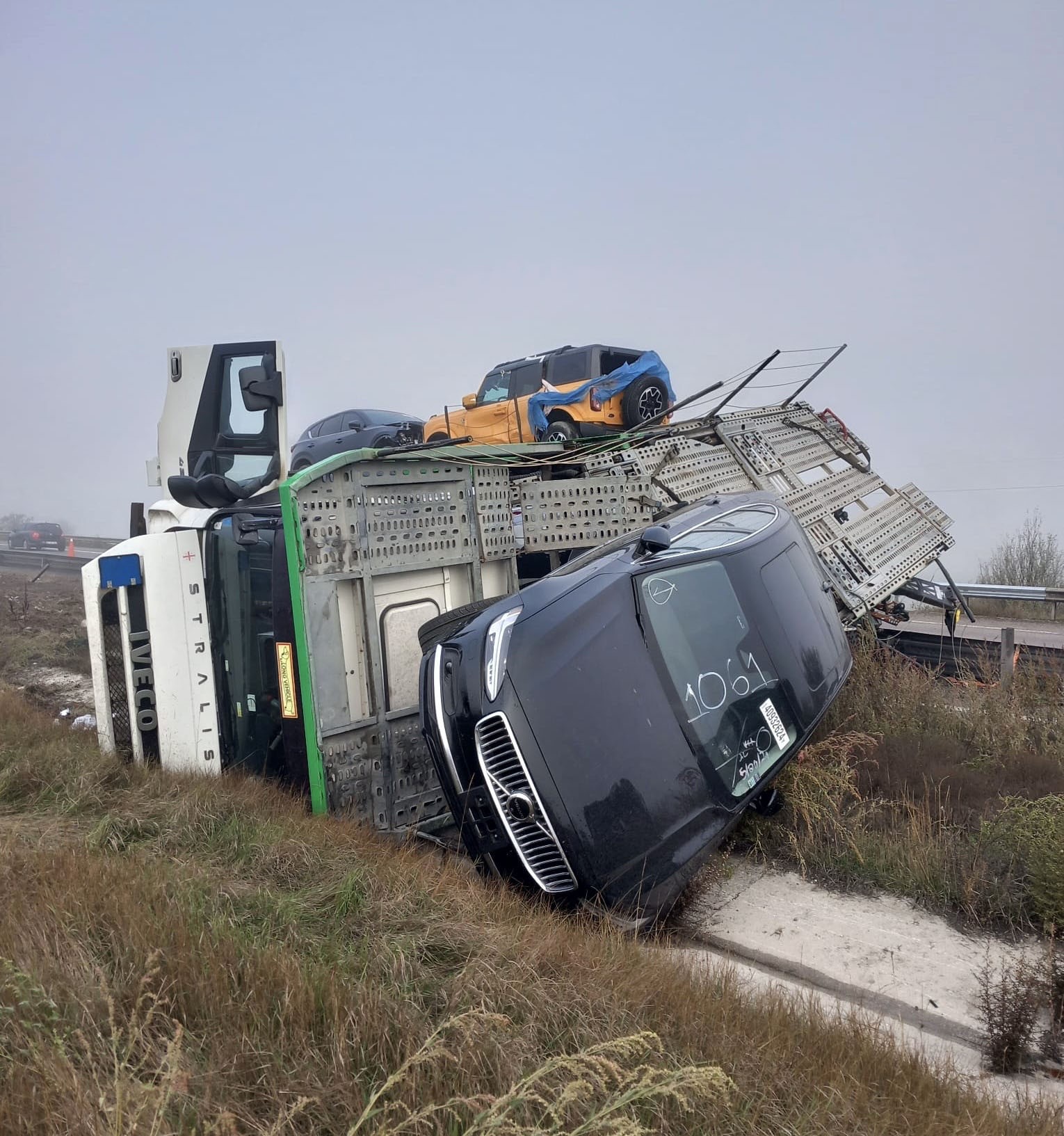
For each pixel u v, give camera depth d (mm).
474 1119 2252
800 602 5758
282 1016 2680
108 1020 2461
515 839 4133
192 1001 2748
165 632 5945
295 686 5398
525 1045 2721
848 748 6164
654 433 8742
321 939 3443
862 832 5422
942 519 11219
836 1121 2695
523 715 4195
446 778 4375
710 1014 3234
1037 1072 3527
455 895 4016
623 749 4289
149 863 4086
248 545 5738
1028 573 17094
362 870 4121
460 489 6488
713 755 4555
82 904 3309
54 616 16859
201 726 6070
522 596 4863
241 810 5090
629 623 4656
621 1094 2562
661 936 4395
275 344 6734
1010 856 4914
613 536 7617
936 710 7590
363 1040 2643
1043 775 6262
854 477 11094
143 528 8547
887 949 4410
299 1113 2281
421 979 3139
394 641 5922
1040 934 4504
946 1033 3799
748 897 4988
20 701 8883
